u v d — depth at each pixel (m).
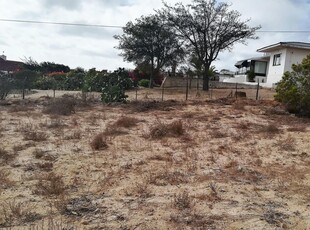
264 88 25.88
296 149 6.29
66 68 39.31
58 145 6.18
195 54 24.59
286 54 25.25
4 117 9.59
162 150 6.04
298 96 10.92
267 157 5.72
